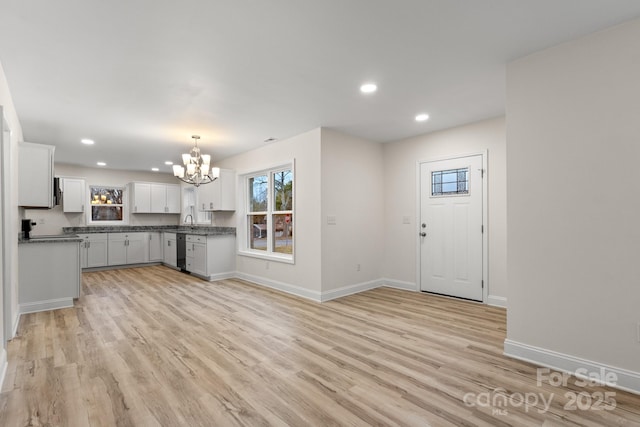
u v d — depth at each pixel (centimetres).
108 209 746
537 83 235
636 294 197
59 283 392
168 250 719
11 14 182
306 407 186
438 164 448
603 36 208
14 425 170
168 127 411
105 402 191
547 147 230
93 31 201
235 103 329
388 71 263
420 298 436
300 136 455
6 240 284
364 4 179
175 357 253
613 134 205
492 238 398
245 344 279
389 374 225
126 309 387
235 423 172
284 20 193
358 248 474
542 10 187
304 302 418
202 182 523
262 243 567
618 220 203
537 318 236
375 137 480
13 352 262
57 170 670
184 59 239
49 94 299
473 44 224
